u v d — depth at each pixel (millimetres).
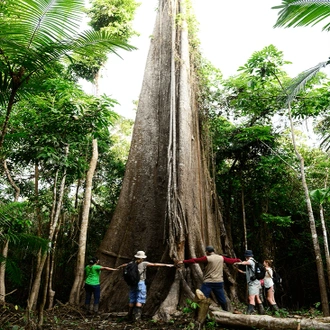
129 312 6938
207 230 10141
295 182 13938
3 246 9430
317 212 14156
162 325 6398
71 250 14797
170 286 7762
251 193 14719
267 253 13727
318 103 11008
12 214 6820
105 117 7273
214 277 6434
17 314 6387
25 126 7793
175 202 8859
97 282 8258
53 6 3553
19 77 3723
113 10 13750
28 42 3668
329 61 5742
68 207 12789
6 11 3717
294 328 4969
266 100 12148
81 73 13305
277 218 12727
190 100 11633
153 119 11633
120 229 10070
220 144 14055
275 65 10219
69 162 7320
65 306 8547
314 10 4438
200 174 10953
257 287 7312
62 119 6965
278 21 4711
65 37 3740
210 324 5777
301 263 14812
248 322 5465
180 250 8180
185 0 13484
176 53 12250
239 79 12977
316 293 14508
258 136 12305
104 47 3938
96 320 7328
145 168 10797
